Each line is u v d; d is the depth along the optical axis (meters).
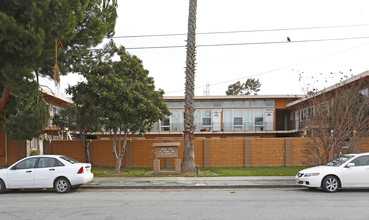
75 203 8.92
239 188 11.95
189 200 9.27
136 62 15.77
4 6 11.36
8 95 14.01
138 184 12.45
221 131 31.41
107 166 19.98
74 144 20.38
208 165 19.41
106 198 9.78
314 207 8.02
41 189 11.98
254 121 32.25
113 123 14.64
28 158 11.27
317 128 13.56
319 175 10.57
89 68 15.53
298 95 31.28
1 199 9.75
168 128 32.16
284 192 10.78
